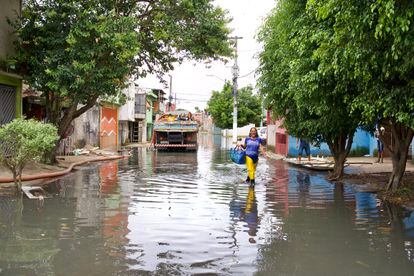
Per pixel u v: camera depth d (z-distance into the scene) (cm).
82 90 1636
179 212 899
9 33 1633
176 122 3447
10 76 1614
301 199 1094
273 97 1670
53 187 1261
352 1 664
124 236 698
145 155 2906
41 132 1128
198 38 1850
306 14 1048
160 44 1923
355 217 873
